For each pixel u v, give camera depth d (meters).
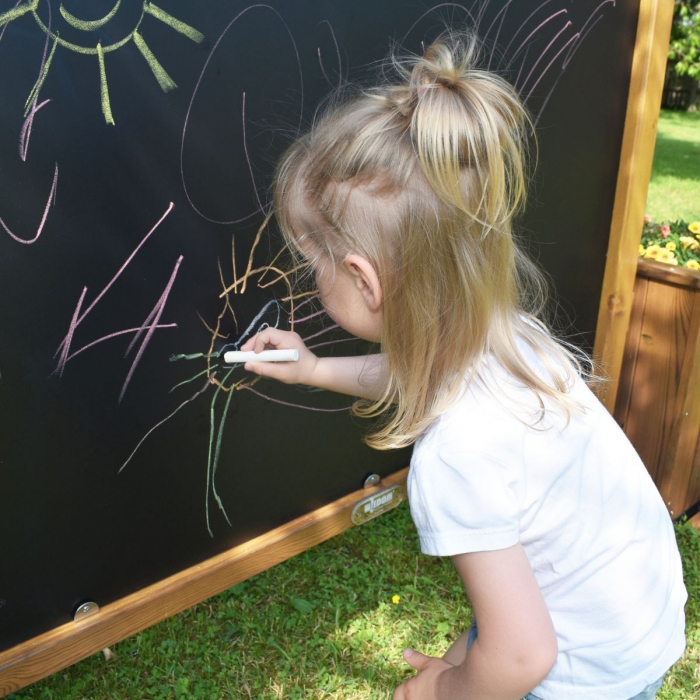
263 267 1.51
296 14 1.37
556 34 1.83
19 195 1.14
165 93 1.25
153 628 1.87
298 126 1.44
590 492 1.01
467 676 0.93
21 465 1.30
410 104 0.92
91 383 1.33
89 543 1.46
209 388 1.52
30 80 1.10
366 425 1.92
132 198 1.27
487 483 0.89
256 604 1.98
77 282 1.25
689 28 10.06
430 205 0.89
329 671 1.80
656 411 2.38
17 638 1.43
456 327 0.94
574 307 2.21
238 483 1.68
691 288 2.19
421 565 2.16
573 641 1.02
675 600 1.09
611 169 2.13
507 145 0.93
